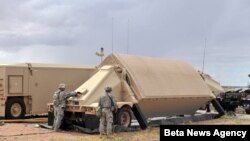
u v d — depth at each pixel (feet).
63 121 57.21
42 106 72.79
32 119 68.44
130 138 49.06
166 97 65.00
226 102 89.66
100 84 57.82
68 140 46.06
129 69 62.54
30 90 71.41
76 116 56.49
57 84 74.59
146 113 64.69
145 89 61.67
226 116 80.79
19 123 65.46
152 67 67.31
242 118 80.48
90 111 53.21
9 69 68.95
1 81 68.69
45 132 53.57
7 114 68.80
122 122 56.54
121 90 60.59
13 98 69.82
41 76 72.74
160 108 66.33
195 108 76.23
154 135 52.11
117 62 63.46
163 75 68.03
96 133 53.47
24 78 70.74
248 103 91.50
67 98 56.49
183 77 72.69
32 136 49.21
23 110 70.85
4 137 47.70
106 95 51.44
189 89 71.72
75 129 55.98
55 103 56.08
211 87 88.99
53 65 74.74
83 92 56.13
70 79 76.02
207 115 77.77
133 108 59.26
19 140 45.62
